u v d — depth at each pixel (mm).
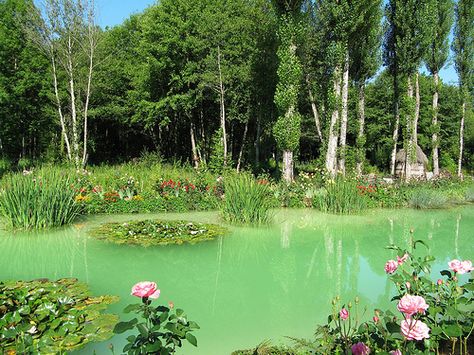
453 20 25688
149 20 26047
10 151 28438
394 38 22938
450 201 16391
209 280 5754
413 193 15203
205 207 11875
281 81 17312
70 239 7773
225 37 23172
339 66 17984
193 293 5195
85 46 21094
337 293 5348
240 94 24578
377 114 38719
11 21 23297
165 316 2420
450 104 40438
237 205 9922
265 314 4559
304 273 6254
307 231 9594
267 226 9898
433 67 26234
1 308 3779
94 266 6172
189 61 24766
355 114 34625
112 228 8500
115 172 15211
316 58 21500
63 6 19734
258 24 23141
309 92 22672
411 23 21562
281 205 13328
